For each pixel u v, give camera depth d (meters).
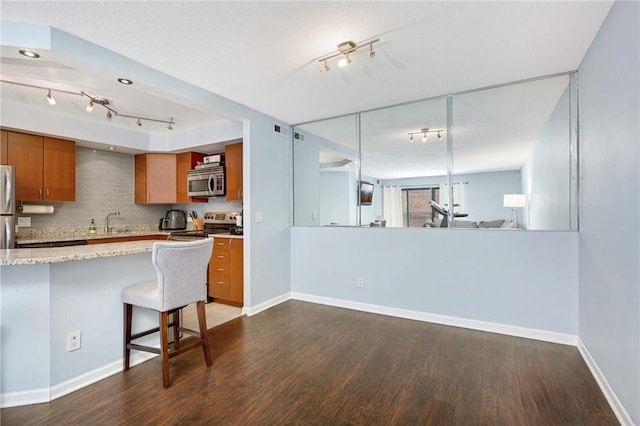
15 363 1.85
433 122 3.28
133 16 1.82
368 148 3.64
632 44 1.54
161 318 2.05
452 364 2.32
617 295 1.75
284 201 4.07
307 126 4.07
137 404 1.86
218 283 4.02
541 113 2.85
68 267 2.02
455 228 3.13
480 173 3.09
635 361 1.54
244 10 1.77
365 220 3.65
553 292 2.68
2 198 3.21
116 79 2.37
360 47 2.19
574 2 1.72
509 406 1.82
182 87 2.74
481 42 2.13
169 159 4.93
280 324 3.19
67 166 3.98
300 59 2.36
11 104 3.36
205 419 1.73
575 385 2.03
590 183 2.23
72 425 1.68
